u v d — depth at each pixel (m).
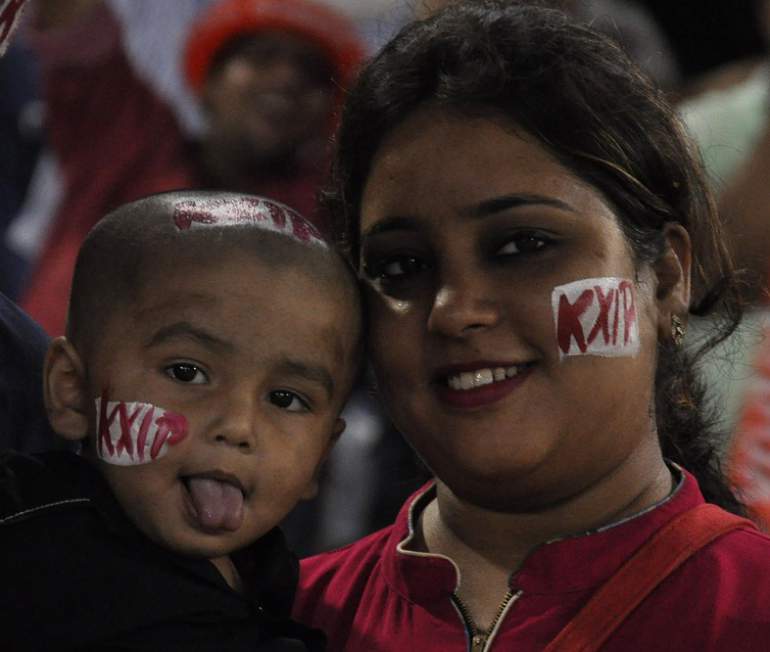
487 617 2.77
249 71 5.05
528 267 2.64
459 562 2.84
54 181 5.31
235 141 5.09
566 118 2.66
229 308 2.65
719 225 3.08
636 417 2.73
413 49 2.77
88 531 2.62
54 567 2.58
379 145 2.76
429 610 2.80
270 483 2.68
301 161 5.07
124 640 2.57
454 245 2.65
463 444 2.66
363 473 4.62
